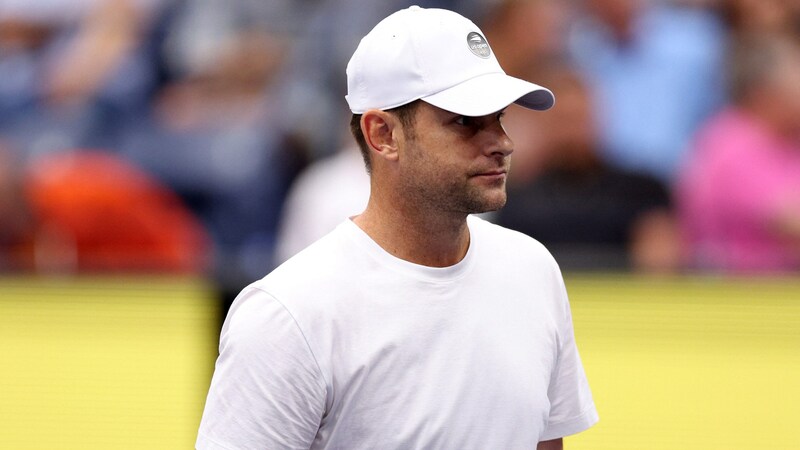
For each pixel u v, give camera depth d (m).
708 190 21.52
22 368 14.05
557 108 21.06
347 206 17.36
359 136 8.07
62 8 26.38
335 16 25.58
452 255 7.90
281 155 24.05
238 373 7.55
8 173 21.88
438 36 7.62
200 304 14.48
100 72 25.67
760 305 13.66
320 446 7.78
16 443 13.88
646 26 23.70
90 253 21.52
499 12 23.30
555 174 20.84
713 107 23.22
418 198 7.70
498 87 7.52
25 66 25.92
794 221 21.05
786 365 13.38
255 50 25.45
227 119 24.64
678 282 14.06
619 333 13.70
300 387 7.46
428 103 7.59
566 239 20.47
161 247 22.30
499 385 7.80
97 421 13.95
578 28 23.64
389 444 7.58
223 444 7.55
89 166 23.45
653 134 22.84
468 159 7.57
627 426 13.31
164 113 25.12
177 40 25.91
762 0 23.69
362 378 7.52
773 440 13.13
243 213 23.59
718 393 13.33
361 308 7.61
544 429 8.28
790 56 23.11
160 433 14.00
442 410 7.61
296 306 7.50
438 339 7.68
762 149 21.55
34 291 14.34
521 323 8.03
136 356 14.21
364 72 7.81
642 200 20.77
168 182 23.72
